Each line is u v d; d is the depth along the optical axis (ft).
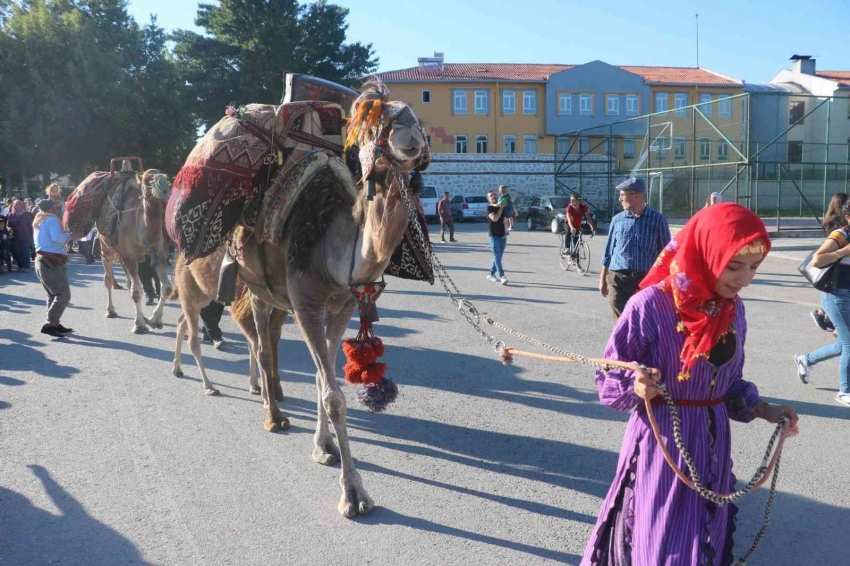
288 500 14.69
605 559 9.17
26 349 28.66
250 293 18.54
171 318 35.73
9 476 15.89
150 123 124.36
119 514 14.06
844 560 12.14
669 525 8.43
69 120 113.80
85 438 18.33
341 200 14.75
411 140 12.21
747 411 9.12
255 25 134.31
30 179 126.52
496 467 16.38
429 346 28.76
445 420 19.70
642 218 21.59
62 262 31.12
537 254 67.51
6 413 20.34
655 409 8.76
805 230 81.05
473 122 162.61
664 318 8.52
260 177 15.79
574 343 28.94
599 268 55.72
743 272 7.95
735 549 12.52
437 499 14.70
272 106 16.79
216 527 13.51
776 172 108.17
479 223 126.00
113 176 33.14
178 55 134.92
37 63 115.55
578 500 14.60
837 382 22.50
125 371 25.14
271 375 18.93
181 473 16.08
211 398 21.94
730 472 8.95
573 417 19.88
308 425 19.44
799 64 164.86
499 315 35.42
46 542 12.94
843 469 15.79
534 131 164.14
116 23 124.06
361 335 14.55
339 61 140.26
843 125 108.17
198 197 15.69
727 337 8.61
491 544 12.78
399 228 13.06
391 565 12.09
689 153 95.45
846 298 19.79
